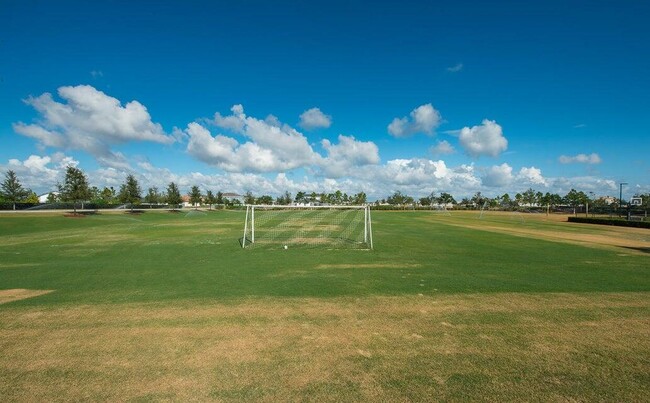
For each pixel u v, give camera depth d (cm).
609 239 2128
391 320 640
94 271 1091
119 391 397
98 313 673
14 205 4922
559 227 3222
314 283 932
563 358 485
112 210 5616
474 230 2692
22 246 1684
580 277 1012
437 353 499
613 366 462
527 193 11119
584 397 389
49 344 527
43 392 396
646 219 4462
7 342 536
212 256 1401
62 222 3180
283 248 1648
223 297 791
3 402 376
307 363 466
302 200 10044
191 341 539
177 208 7381
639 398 388
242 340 543
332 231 2536
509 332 582
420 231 2570
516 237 2175
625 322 632
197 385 410
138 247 1658
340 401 377
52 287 884
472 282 945
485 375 436
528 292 841
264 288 876
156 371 444
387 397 385
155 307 713
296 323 621
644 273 1073
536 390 402
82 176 4116
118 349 509
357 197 10394
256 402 376
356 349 512
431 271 1101
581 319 647
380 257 1383
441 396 388
